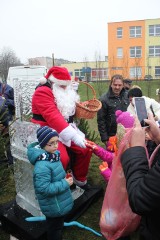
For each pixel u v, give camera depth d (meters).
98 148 2.95
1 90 5.11
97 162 5.05
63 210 2.41
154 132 1.51
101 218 2.01
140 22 39.66
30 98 3.17
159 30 39.28
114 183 1.89
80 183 3.46
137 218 1.91
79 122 4.46
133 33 40.22
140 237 1.37
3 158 3.12
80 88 22.94
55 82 3.06
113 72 32.97
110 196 1.92
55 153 2.40
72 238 2.84
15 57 39.34
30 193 2.96
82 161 3.38
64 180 2.40
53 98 3.05
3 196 3.72
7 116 3.99
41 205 2.39
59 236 2.52
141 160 1.31
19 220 2.87
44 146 2.34
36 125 2.64
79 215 3.22
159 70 39.50
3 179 3.04
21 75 7.79
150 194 1.11
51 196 2.34
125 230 1.94
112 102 4.18
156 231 1.24
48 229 2.51
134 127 1.54
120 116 2.65
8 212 3.03
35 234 2.66
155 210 1.14
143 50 40.00
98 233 2.89
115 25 40.53
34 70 7.70
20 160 3.06
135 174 1.26
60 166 2.43
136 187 1.20
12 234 2.87
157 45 39.59
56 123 2.91
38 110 3.01
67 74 3.07
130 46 40.47
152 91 20.33
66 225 2.99
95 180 4.23
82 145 2.92
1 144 3.05
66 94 3.16
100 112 4.23
